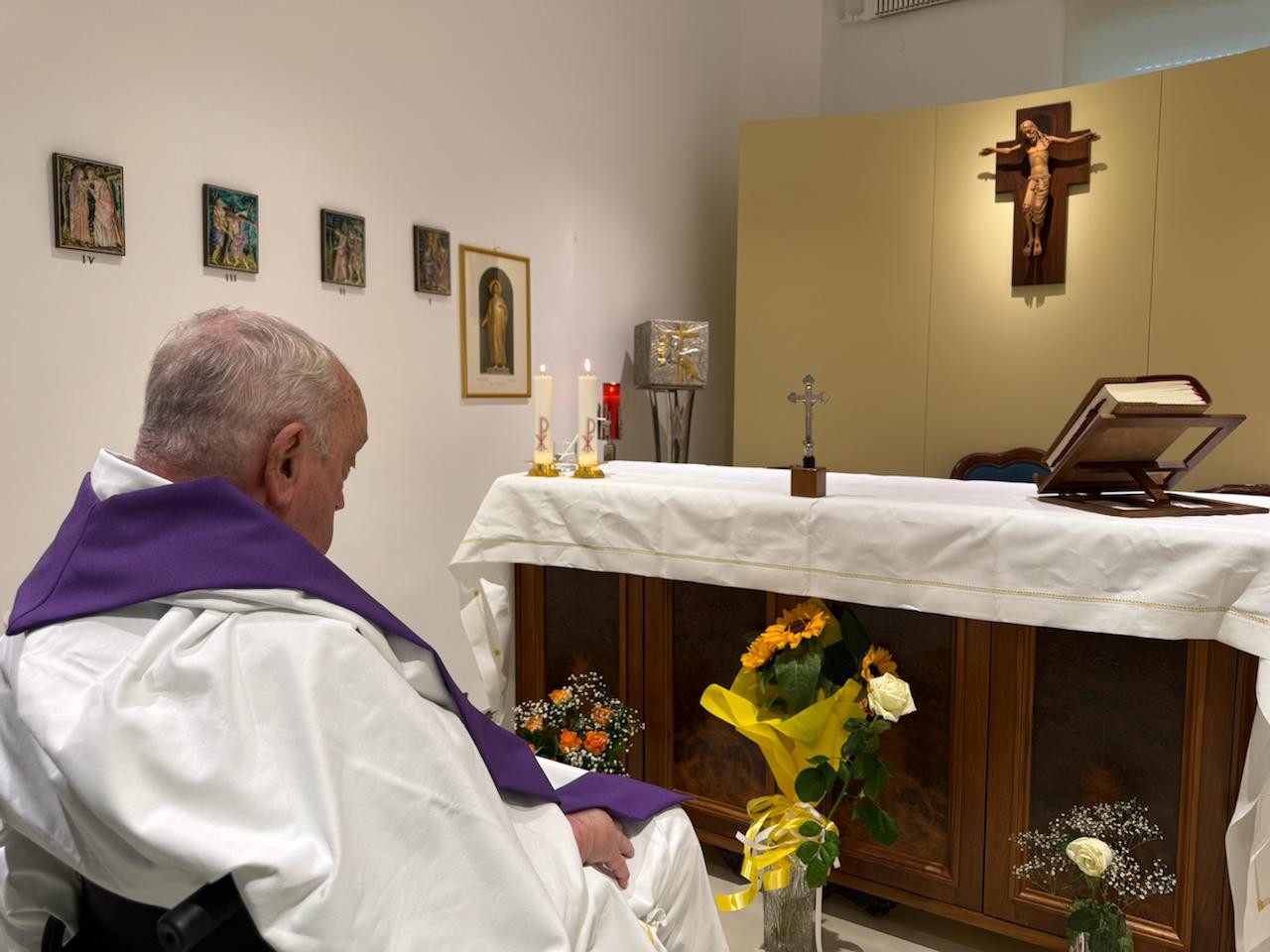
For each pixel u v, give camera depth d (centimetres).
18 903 106
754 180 508
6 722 97
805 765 209
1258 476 401
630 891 135
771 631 208
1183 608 172
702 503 229
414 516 365
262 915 81
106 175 256
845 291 495
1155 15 473
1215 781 177
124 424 266
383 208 346
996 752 199
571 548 251
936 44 538
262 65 300
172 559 98
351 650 94
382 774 90
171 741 86
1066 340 446
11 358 239
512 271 411
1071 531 183
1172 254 416
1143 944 187
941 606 197
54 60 244
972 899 205
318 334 322
